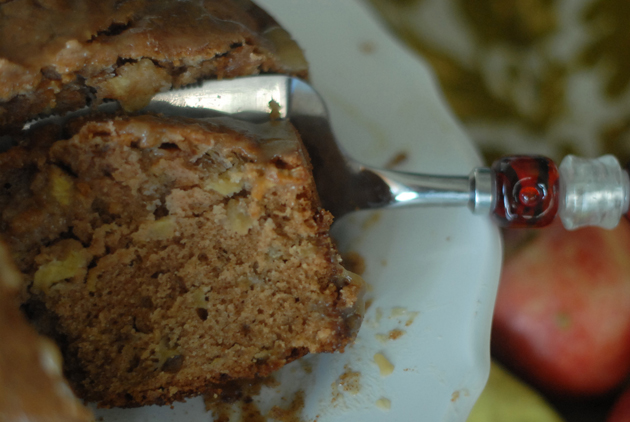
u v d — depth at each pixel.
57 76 0.28
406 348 0.30
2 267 0.25
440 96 0.33
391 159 0.32
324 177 0.31
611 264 0.32
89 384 0.29
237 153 0.28
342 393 0.30
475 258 0.31
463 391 0.30
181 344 0.29
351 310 0.30
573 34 0.37
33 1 0.28
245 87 0.30
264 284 0.29
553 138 0.37
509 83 0.37
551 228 0.33
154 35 0.28
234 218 0.29
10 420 0.24
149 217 0.29
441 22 0.37
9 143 0.29
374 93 0.33
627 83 0.37
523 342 0.33
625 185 0.30
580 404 0.33
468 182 0.30
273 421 0.30
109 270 0.29
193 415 0.30
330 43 0.33
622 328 0.31
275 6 0.32
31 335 0.25
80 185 0.28
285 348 0.30
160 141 0.28
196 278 0.29
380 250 0.31
